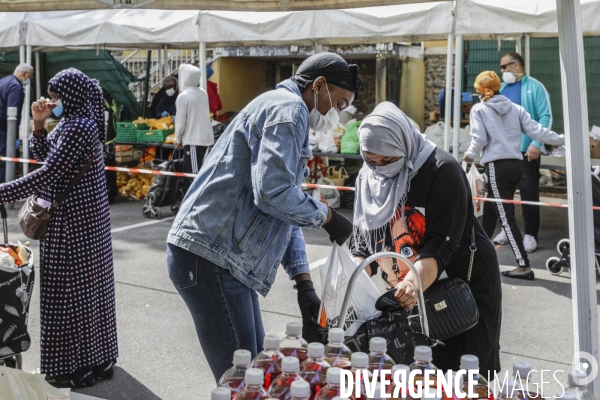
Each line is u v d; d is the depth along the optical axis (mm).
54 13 10789
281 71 16188
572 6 2451
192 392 4289
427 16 8008
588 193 2510
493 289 3061
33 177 3730
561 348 4992
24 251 3738
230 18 9109
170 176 9641
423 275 2760
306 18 8680
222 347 2814
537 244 8227
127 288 6398
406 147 2877
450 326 2832
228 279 2768
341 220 2766
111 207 10633
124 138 11320
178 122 9453
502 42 13062
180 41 9461
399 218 2945
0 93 10195
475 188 7137
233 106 15734
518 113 6828
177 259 2781
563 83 2500
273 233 2828
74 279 3980
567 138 2520
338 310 2775
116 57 17000
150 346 5008
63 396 2459
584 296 2525
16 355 3707
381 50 13711
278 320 5586
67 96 3900
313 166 10328
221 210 2729
